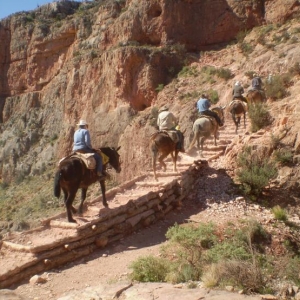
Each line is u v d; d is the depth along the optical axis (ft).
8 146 195.31
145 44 159.53
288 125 57.26
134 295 29.25
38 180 167.84
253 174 52.60
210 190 54.08
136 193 50.06
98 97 156.04
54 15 223.71
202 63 149.89
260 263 37.11
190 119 122.01
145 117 136.56
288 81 81.05
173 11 158.30
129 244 42.68
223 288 30.55
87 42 181.27
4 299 28.81
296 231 46.24
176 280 32.78
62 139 167.12
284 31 141.49
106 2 188.14
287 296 30.96
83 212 45.21
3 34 224.74
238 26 157.17
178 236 39.14
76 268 37.45
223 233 42.45
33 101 206.90
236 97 74.13
